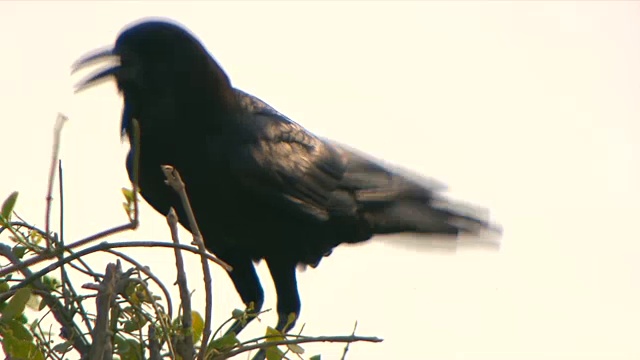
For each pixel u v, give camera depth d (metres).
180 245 6.02
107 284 5.85
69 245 6.11
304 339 6.36
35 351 6.12
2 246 6.41
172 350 6.08
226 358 6.39
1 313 6.48
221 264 6.01
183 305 6.15
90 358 5.79
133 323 6.21
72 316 6.34
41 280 6.74
